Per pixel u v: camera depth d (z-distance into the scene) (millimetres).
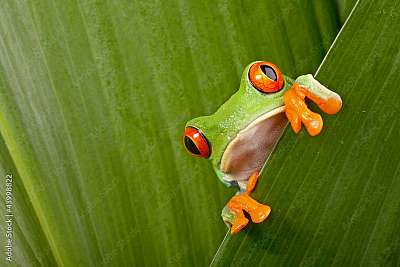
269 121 275
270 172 260
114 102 277
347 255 265
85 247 292
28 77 278
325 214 261
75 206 288
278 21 269
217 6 269
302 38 269
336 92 252
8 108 281
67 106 279
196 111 278
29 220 294
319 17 268
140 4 270
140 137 279
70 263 295
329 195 259
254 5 269
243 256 267
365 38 249
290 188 260
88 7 272
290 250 265
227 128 276
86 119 279
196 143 278
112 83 276
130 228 288
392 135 254
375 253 265
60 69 276
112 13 271
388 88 251
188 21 271
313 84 254
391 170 257
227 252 268
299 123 256
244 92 274
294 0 268
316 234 263
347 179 258
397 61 249
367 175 257
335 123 254
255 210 262
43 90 279
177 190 284
